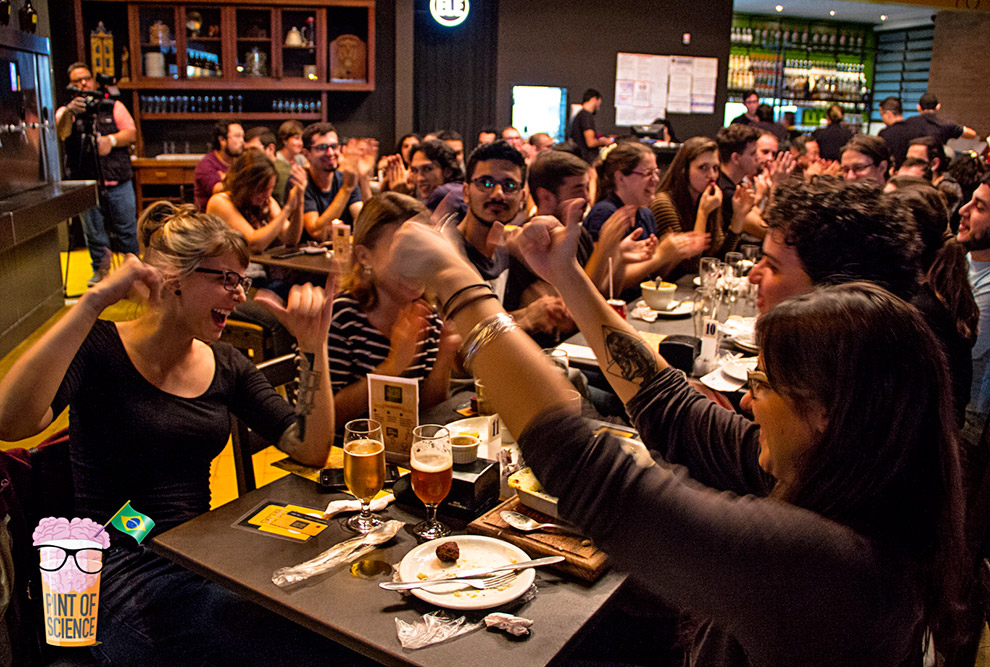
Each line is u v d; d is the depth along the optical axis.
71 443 1.70
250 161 4.25
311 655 1.48
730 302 3.17
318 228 4.74
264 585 1.29
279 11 8.45
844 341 0.77
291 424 1.81
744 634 0.71
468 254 2.75
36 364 1.53
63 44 8.16
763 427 0.87
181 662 1.49
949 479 0.78
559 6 9.44
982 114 11.72
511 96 9.53
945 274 2.13
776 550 0.67
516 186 2.71
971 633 1.29
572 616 1.22
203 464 1.79
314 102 8.91
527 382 0.65
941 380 0.78
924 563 0.77
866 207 1.58
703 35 9.95
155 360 1.72
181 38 8.33
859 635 0.71
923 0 6.55
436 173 4.77
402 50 8.84
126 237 6.61
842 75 13.40
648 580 0.69
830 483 0.79
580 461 0.64
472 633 1.17
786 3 11.47
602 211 3.45
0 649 1.52
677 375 1.29
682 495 0.67
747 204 4.20
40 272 5.37
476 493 1.53
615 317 1.21
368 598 1.26
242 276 1.72
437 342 2.14
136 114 8.44
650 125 9.05
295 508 1.56
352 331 2.10
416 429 1.49
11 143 4.99
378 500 1.59
